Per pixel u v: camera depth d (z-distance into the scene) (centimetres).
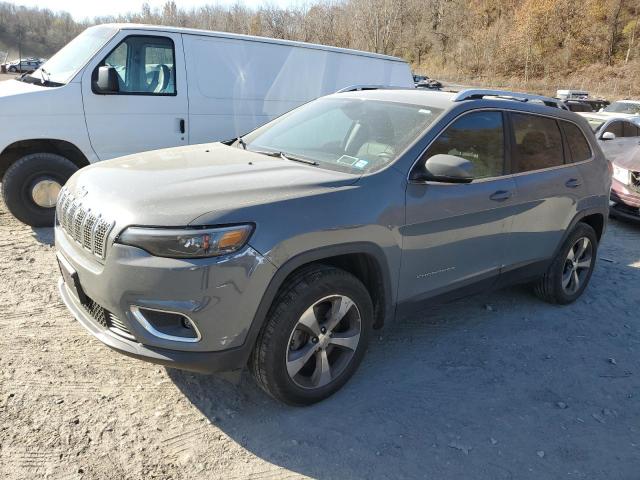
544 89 6688
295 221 279
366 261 322
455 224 354
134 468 261
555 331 433
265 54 717
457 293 379
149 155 366
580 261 491
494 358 385
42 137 576
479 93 398
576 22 7306
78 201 301
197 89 660
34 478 249
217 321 264
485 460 285
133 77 620
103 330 283
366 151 351
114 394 313
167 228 256
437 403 329
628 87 6297
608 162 507
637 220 755
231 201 274
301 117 421
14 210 576
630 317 472
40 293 429
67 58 629
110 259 264
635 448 303
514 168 402
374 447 288
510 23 7950
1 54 6344
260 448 281
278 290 287
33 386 312
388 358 374
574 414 329
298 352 300
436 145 350
